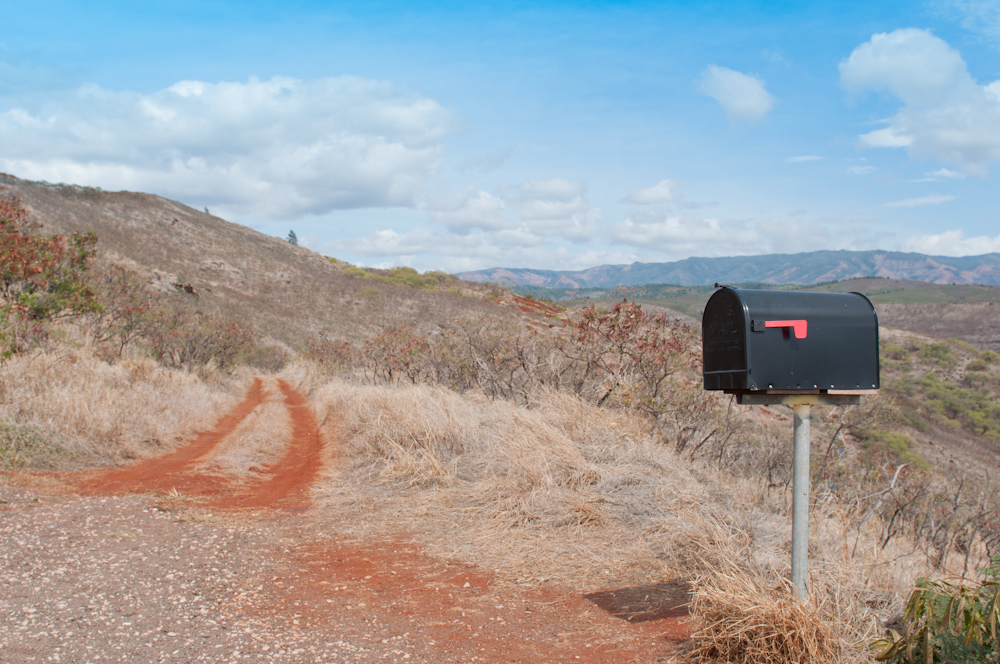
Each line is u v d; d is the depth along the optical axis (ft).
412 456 24.18
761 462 25.02
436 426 25.71
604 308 29.55
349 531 16.80
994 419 94.89
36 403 26.40
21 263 42.04
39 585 11.30
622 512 16.61
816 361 10.12
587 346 30.07
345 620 10.96
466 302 174.09
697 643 9.98
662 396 26.78
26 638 9.15
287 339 142.10
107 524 15.94
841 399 10.51
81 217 189.26
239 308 157.58
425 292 204.44
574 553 14.51
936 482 24.39
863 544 14.83
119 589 11.53
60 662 8.56
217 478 24.22
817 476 22.93
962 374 156.87
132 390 35.50
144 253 180.75
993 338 262.88
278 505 19.95
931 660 8.57
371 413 32.50
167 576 12.48
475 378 37.40
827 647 9.20
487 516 17.53
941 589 8.95
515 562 14.11
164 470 24.88
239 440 34.88
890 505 22.66
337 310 179.42
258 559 14.19
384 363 53.47
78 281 49.80
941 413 97.30
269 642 9.82
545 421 24.41
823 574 12.12
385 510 18.79
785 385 9.95
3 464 21.59
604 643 10.25
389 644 10.02
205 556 14.03
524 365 33.94
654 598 12.16
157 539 15.02
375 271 275.18
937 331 292.20
